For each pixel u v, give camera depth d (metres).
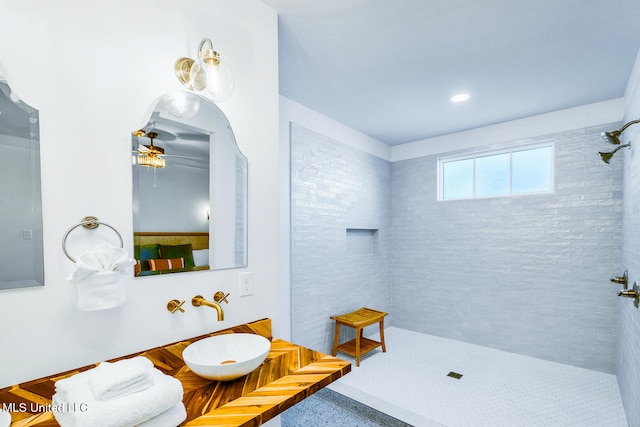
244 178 1.45
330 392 2.41
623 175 2.51
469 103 2.72
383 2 1.49
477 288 3.37
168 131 1.19
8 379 0.86
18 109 0.89
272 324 1.55
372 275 3.68
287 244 2.63
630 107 2.23
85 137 1.00
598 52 1.91
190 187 1.26
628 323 2.05
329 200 3.07
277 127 1.60
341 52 1.93
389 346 3.33
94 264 0.95
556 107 2.82
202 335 1.27
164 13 1.19
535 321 3.03
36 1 0.92
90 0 1.02
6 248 0.87
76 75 0.98
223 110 1.37
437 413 2.11
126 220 1.08
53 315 0.93
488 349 3.24
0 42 0.86
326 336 3.01
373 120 3.16
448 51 1.91
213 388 1.02
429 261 3.71
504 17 1.59
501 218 3.22
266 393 0.99
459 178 3.62
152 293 1.13
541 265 3.00
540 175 3.08
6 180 0.87
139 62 1.12
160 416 0.82
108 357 1.03
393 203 4.01
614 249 2.64
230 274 1.38
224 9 1.38
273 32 1.57
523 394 2.35
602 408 2.16
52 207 0.93
